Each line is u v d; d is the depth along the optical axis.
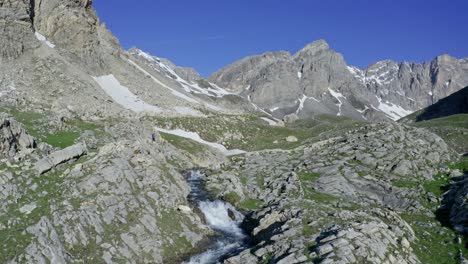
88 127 70.69
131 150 50.66
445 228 44.34
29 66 108.50
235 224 50.09
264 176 63.69
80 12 142.00
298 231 40.28
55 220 36.91
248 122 134.62
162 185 48.31
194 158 78.75
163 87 152.12
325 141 76.56
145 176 48.12
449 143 100.31
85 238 37.12
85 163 45.66
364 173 58.84
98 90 116.00
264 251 38.19
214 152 86.81
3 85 93.31
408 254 37.50
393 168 59.50
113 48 157.50
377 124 76.31
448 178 56.59
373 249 35.75
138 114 109.38
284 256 36.03
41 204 38.22
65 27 134.25
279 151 81.19
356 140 70.69
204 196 53.97
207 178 60.97
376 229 39.19
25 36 117.00
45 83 102.50
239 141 111.25
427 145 66.50
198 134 109.50
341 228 38.53
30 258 32.69
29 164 42.94
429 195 52.41
